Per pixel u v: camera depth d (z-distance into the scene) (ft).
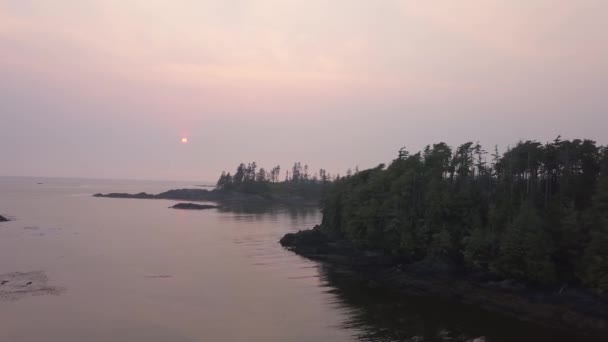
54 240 336.49
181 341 139.13
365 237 288.30
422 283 219.20
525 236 200.75
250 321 159.94
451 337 149.38
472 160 285.02
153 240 356.18
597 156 240.94
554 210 219.82
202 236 391.45
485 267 221.87
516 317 172.24
